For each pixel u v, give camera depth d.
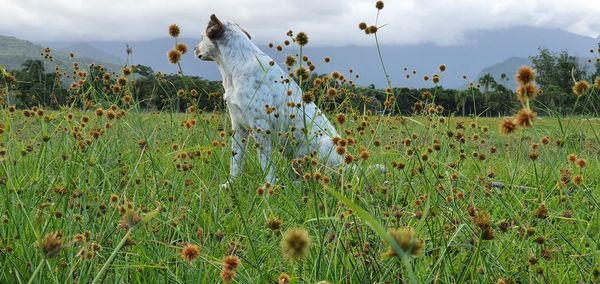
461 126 5.50
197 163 5.24
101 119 5.61
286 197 4.22
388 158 5.60
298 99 6.52
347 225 2.97
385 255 1.38
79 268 2.69
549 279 2.89
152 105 7.62
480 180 4.37
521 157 7.17
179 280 2.66
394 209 3.40
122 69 5.02
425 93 5.20
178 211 3.67
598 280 2.64
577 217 2.45
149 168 4.97
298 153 6.32
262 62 6.60
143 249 3.21
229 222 4.00
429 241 3.37
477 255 2.12
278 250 3.21
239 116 6.65
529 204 4.33
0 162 2.98
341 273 2.73
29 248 2.91
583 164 3.35
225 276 1.92
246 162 6.43
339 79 5.85
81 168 4.33
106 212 3.36
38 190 4.06
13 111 4.87
